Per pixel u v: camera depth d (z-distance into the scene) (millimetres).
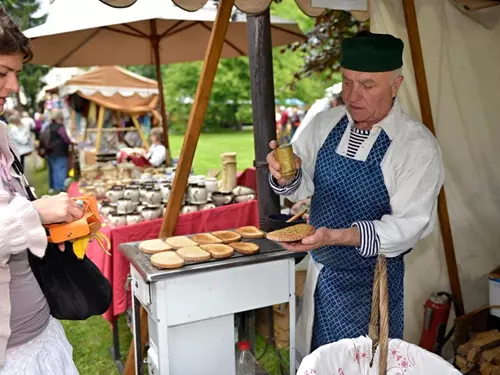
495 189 2527
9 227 981
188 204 2916
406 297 2430
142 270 1608
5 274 1061
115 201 2865
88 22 3482
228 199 3088
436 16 2264
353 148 1665
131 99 8289
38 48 4004
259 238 1968
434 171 1567
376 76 1499
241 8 2139
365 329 1743
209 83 2041
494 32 2420
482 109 2445
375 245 1474
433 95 2316
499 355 2168
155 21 4316
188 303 1653
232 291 1723
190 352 1752
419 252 2416
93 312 1310
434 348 2422
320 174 1739
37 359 1177
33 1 17750
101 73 8094
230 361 1839
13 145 1227
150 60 5039
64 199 1129
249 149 15070
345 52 1538
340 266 1714
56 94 10406
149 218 2668
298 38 4270
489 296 2473
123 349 2957
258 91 2477
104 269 2471
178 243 1852
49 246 1245
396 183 1592
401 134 1609
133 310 1938
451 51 2328
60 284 1258
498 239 2584
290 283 1842
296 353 2092
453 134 2402
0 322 1065
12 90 1059
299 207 3053
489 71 2432
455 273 2443
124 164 4027
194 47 4859
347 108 1647
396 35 2152
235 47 4648
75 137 8430
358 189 1636
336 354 1374
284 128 11500
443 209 2361
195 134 2088
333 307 1768
